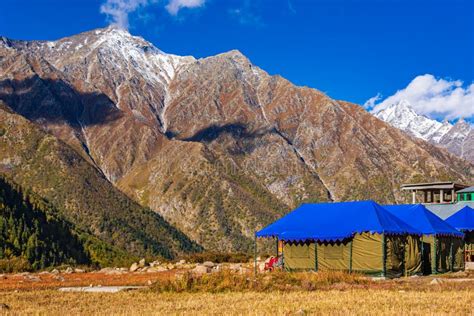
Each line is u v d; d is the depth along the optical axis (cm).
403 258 4369
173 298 2841
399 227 4319
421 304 2416
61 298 2850
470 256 5459
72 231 16312
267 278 3584
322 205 4697
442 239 4909
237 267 5234
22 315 2266
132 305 2564
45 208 17362
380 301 2520
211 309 2370
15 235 12525
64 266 6575
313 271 4153
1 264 6259
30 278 4525
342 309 2261
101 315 2234
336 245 4316
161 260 7331
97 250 15338
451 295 2762
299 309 2253
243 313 2222
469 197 6925
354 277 3738
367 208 4428
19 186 18438
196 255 6894
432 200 7456
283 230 4469
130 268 5788
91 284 3881
